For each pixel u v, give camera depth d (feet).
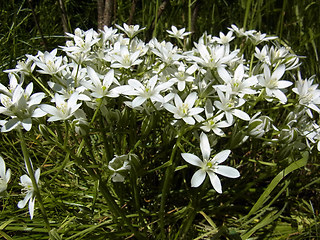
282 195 0.90
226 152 0.61
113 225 0.69
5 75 1.07
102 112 0.66
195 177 0.60
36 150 0.91
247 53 1.23
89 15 1.46
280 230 0.79
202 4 1.38
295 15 1.32
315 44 1.25
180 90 0.66
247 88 0.66
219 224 0.82
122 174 0.58
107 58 0.70
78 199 0.80
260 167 0.86
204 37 0.85
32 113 0.58
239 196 0.80
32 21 1.32
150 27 1.11
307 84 0.71
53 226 0.70
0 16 1.24
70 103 0.59
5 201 0.80
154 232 0.74
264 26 1.38
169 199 0.82
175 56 0.70
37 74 1.01
